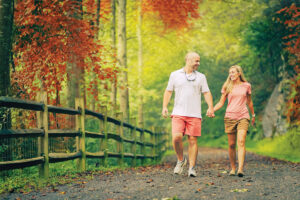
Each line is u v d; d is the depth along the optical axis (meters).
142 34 22.30
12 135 5.62
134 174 7.48
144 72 26.69
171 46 25.50
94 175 7.19
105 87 11.88
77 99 7.73
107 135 9.03
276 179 6.35
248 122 7.04
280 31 18.34
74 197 5.02
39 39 9.39
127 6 20.53
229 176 6.91
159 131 16.83
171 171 8.08
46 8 9.35
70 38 9.69
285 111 19.36
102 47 10.79
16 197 5.03
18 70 9.49
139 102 22.05
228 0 19.70
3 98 5.41
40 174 6.46
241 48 22.92
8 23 7.52
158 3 18.52
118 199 4.84
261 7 18.58
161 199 4.73
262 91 24.12
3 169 5.41
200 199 4.73
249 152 17.75
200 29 24.58
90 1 11.01
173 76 6.99
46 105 6.48
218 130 30.22
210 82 20.75
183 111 6.84
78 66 10.23
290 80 19.20
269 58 22.00
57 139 7.46
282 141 18.78
